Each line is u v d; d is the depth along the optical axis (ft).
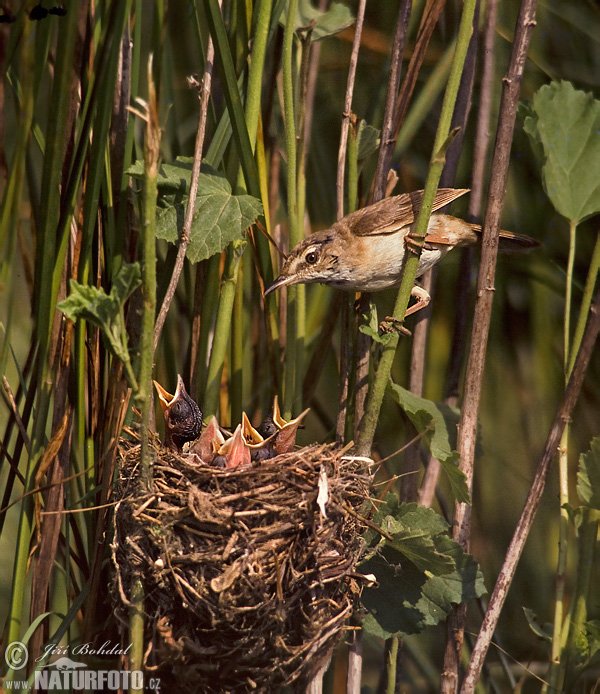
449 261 23.72
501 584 16.28
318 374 18.84
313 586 13.60
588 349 16.21
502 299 24.56
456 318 19.25
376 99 21.42
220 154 15.58
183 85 22.76
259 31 14.93
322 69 23.81
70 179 13.52
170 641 12.79
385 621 16.34
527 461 24.82
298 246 16.74
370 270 16.90
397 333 14.35
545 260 23.72
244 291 18.39
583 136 18.26
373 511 15.99
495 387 25.11
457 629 16.58
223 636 13.23
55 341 14.01
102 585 15.52
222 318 15.76
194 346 16.34
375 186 17.11
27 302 22.39
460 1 21.17
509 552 16.34
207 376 16.06
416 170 23.22
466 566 16.05
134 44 15.17
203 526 12.85
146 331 11.41
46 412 13.93
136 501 12.67
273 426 17.11
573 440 23.86
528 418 24.85
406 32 16.15
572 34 23.36
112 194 15.16
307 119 19.54
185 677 13.46
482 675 21.42
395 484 23.86
